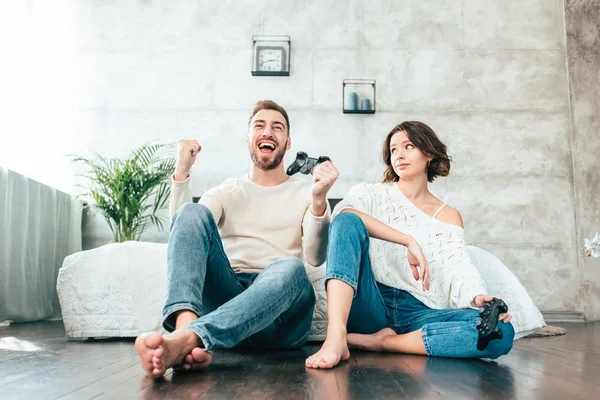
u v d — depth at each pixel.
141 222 4.06
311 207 1.48
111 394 0.93
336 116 4.41
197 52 4.47
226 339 1.15
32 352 1.69
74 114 4.37
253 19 4.51
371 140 4.39
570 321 4.05
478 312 1.46
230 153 4.37
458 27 4.52
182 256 1.24
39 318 3.51
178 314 1.19
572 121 4.39
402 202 1.71
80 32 4.45
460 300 1.53
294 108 4.42
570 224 4.32
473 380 1.11
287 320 1.53
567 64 4.45
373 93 4.43
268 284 1.25
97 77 4.41
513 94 4.46
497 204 4.34
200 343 1.14
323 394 0.94
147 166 4.20
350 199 1.70
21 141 3.71
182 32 4.48
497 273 2.44
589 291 4.18
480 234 4.31
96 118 4.38
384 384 1.05
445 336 1.45
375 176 4.36
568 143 4.41
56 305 3.76
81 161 4.31
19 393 0.95
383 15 4.52
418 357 1.46
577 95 4.41
